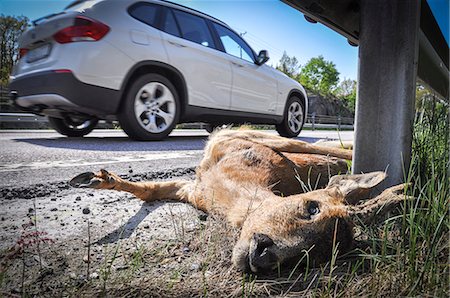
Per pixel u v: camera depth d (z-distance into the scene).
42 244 1.75
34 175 3.12
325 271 1.46
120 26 5.08
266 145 2.97
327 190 1.75
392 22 1.97
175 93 5.76
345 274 1.41
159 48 5.49
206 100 6.24
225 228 1.98
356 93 2.16
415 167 2.24
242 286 1.36
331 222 1.50
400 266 1.36
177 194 2.72
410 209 1.55
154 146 5.30
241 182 2.36
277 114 7.81
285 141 3.12
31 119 10.12
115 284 1.39
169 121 5.77
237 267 1.49
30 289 1.35
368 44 2.07
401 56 1.95
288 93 8.06
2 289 1.34
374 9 2.03
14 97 5.48
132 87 5.27
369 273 1.42
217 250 1.72
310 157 3.00
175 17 5.94
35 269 1.50
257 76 7.20
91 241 1.82
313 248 1.44
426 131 2.94
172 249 1.73
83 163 3.79
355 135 2.15
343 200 1.71
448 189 1.81
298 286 1.39
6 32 5.19
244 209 2.03
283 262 1.42
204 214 2.35
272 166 2.55
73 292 1.32
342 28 2.80
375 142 2.07
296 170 2.69
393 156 2.00
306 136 9.70
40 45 5.08
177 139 6.55
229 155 2.65
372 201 1.61
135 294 1.32
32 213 2.22
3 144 5.21
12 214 2.18
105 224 2.08
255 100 7.17
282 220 1.51
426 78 4.85
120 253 1.68
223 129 3.34
